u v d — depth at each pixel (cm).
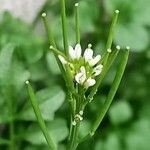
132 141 14
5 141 13
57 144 13
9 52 13
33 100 9
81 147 14
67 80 9
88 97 9
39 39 14
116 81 9
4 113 13
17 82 13
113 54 9
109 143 14
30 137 13
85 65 9
